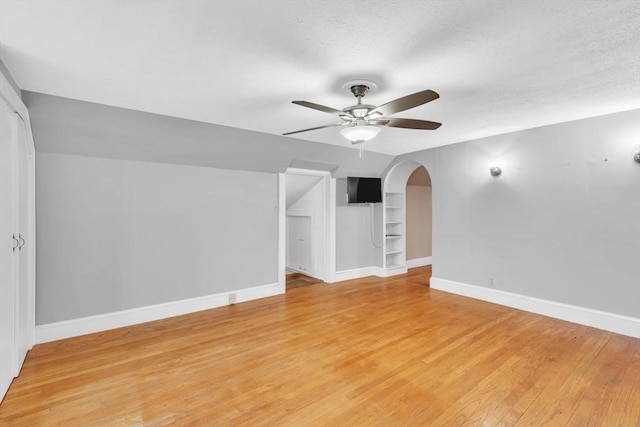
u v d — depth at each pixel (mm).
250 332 3098
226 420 1809
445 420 1803
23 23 1521
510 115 3076
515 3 1405
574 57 1910
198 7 1415
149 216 3443
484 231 4047
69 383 2182
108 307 3199
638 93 2500
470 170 4168
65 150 2936
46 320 2877
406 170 5492
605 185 3064
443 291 4535
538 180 3531
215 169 3910
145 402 1976
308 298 4266
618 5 1418
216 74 2107
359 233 5539
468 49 1806
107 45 1740
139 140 3143
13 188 2178
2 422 1789
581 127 3203
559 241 3387
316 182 5383
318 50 1808
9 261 2090
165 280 3553
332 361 2492
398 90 2387
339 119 3080
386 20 1526
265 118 3066
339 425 1768
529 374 2279
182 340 2910
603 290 3098
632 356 2533
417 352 2637
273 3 1394
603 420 1792
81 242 3051
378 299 4184
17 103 2150
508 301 3826
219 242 3955
